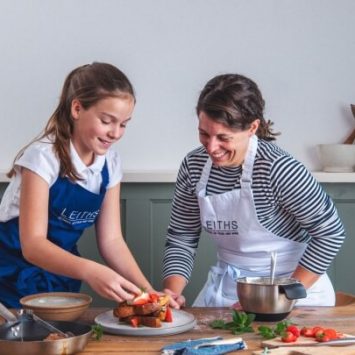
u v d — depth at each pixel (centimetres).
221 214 207
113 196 212
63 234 206
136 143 308
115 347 144
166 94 307
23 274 201
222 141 184
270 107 310
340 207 297
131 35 306
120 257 205
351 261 298
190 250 219
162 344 146
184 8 306
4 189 292
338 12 310
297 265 214
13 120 305
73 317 163
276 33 308
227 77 187
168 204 295
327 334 147
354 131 309
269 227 207
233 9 307
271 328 159
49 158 192
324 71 308
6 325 146
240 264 216
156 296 162
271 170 194
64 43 305
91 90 182
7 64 304
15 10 303
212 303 216
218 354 136
